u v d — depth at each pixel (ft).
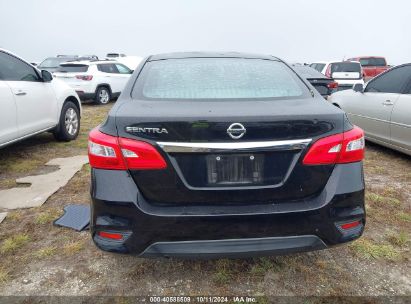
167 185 6.29
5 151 18.21
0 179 14.16
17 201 11.90
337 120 6.53
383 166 15.70
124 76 43.37
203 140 6.10
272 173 6.36
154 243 6.40
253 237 6.43
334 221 6.59
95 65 39.60
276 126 6.16
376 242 9.23
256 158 6.28
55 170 15.20
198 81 7.93
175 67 8.61
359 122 18.81
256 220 6.33
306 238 6.58
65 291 7.46
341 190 6.54
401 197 12.16
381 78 17.70
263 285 7.60
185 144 6.12
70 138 20.59
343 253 8.71
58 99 19.04
